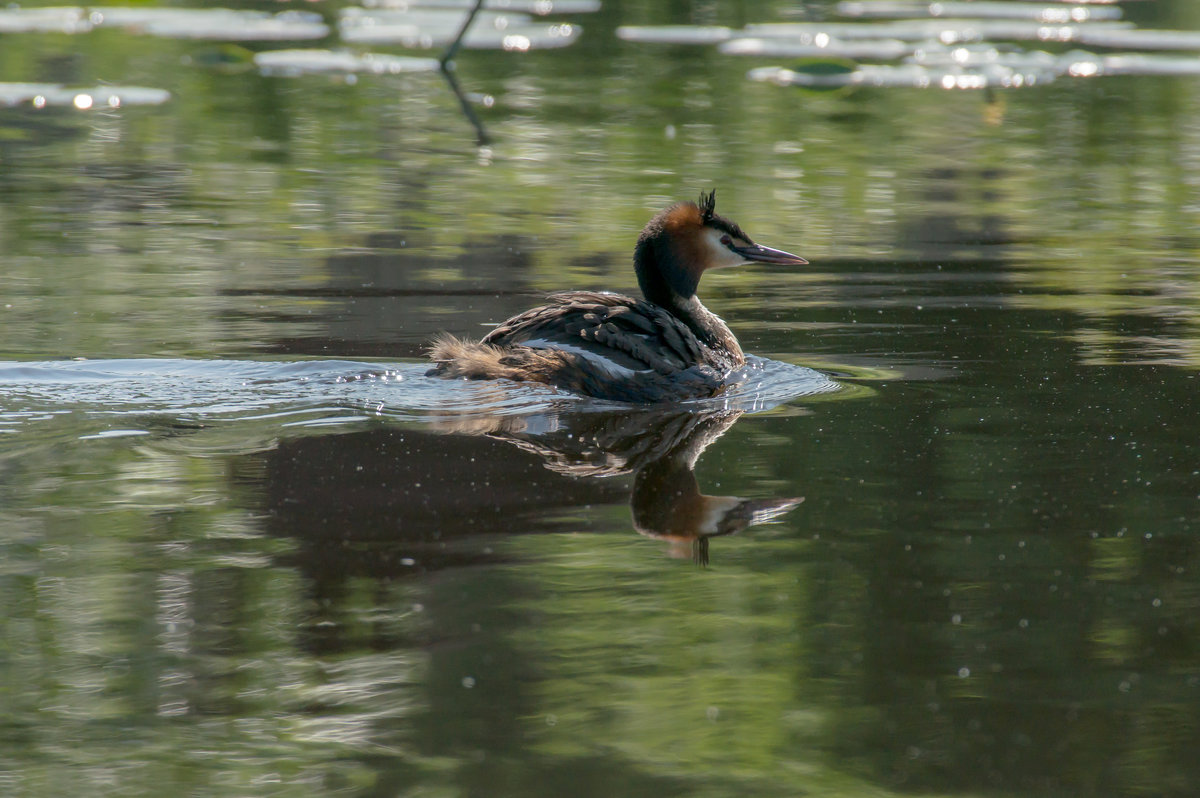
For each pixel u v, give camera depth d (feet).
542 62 103.96
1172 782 19.72
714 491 30.40
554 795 19.27
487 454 32.48
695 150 76.23
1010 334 44.60
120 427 33.99
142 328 44.01
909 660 23.06
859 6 130.72
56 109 84.58
